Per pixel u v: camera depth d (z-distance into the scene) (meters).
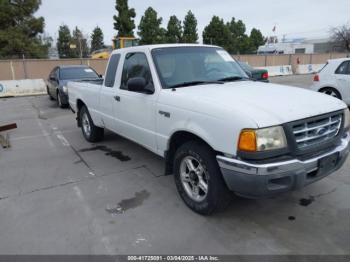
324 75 8.22
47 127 7.96
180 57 4.10
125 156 5.36
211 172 3.03
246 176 2.65
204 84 3.80
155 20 37.69
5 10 30.67
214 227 3.12
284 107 2.82
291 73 26.88
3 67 17.41
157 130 3.76
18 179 4.49
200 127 3.03
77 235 3.06
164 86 3.72
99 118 5.50
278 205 3.50
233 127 2.70
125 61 4.54
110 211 3.50
